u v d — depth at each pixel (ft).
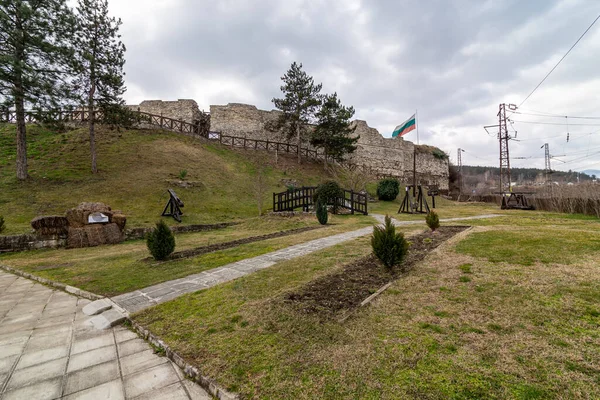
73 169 50.19
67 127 67.77
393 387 5.83
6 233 28.86
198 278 15.34
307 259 17.31
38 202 38.42
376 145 110.93
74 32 45.34
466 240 19.79
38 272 19.35
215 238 30.22
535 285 10.70
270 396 5.92
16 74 38.70
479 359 6.56
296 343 7.89
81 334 9.98
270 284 13.10
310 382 6.23
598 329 7.50
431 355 6.85
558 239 18.31
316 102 81.15
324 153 90.84
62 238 29.60
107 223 32.04
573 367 6.08
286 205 53.72
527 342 7.13
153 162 59.06
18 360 8.35
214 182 58.95
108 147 61.77
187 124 82.38
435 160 129.90
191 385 6.88
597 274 11.45
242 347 7.98
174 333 9.28
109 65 53.67
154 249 20.13
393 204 70.64
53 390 6.90
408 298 10.41
